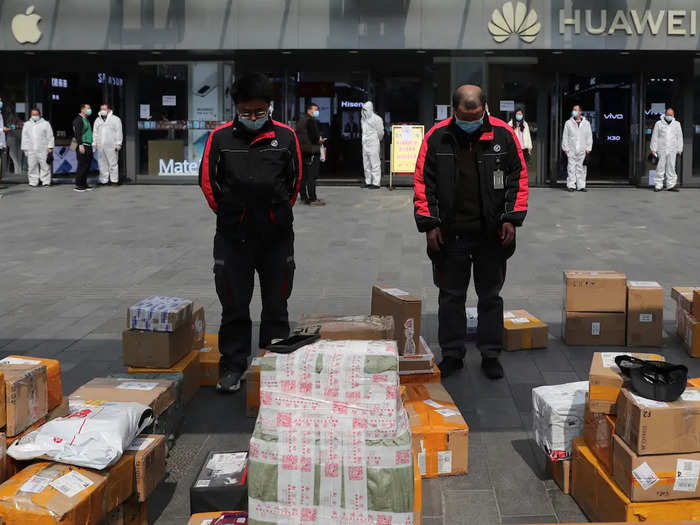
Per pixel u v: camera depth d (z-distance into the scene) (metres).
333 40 16.31
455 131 4.86
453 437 3.70
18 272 8.70
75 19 16.72
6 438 3.06
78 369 5.30
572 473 3.51
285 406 2.59
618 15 16.05
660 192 16.30
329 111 17.64
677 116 17.20
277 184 4.65
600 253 9.58
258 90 4.45
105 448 3.00
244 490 3.06
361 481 2.54
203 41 16.52
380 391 2.55
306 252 9.67
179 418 4.24
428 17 16.17
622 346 5.77
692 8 16.03
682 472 2.99
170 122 17.94
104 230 11.46
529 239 10.61
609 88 17.42
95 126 17.52
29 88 18.14
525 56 17.06
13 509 2.72
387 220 12.30
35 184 17.48
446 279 5.09
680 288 6.02
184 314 4.68
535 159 17.47
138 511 3.25
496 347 5.12
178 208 13.80
